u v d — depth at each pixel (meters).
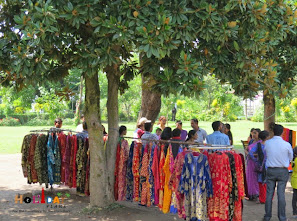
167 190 5.73
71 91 7.56
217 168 5.08
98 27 4.67
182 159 5.28
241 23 5.52
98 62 4.95
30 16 4.58
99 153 6.49
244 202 7.51
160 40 4.57
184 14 5.07
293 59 8.09
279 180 5.90
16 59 4.68
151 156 5.99
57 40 4.98
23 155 7.54
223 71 5.63
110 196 6.64
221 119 42.78
